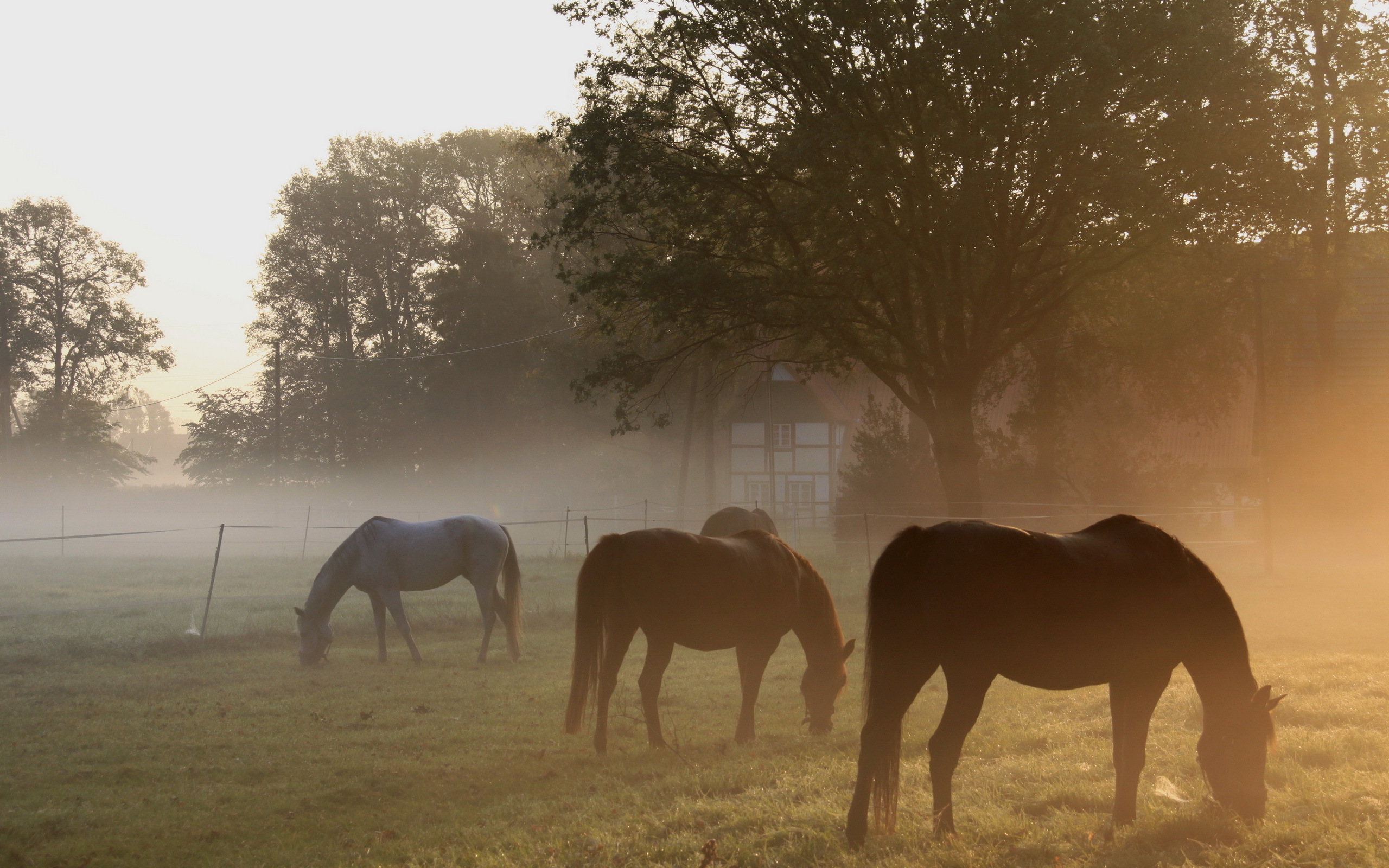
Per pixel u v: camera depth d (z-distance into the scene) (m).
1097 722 7.83
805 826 5.33
